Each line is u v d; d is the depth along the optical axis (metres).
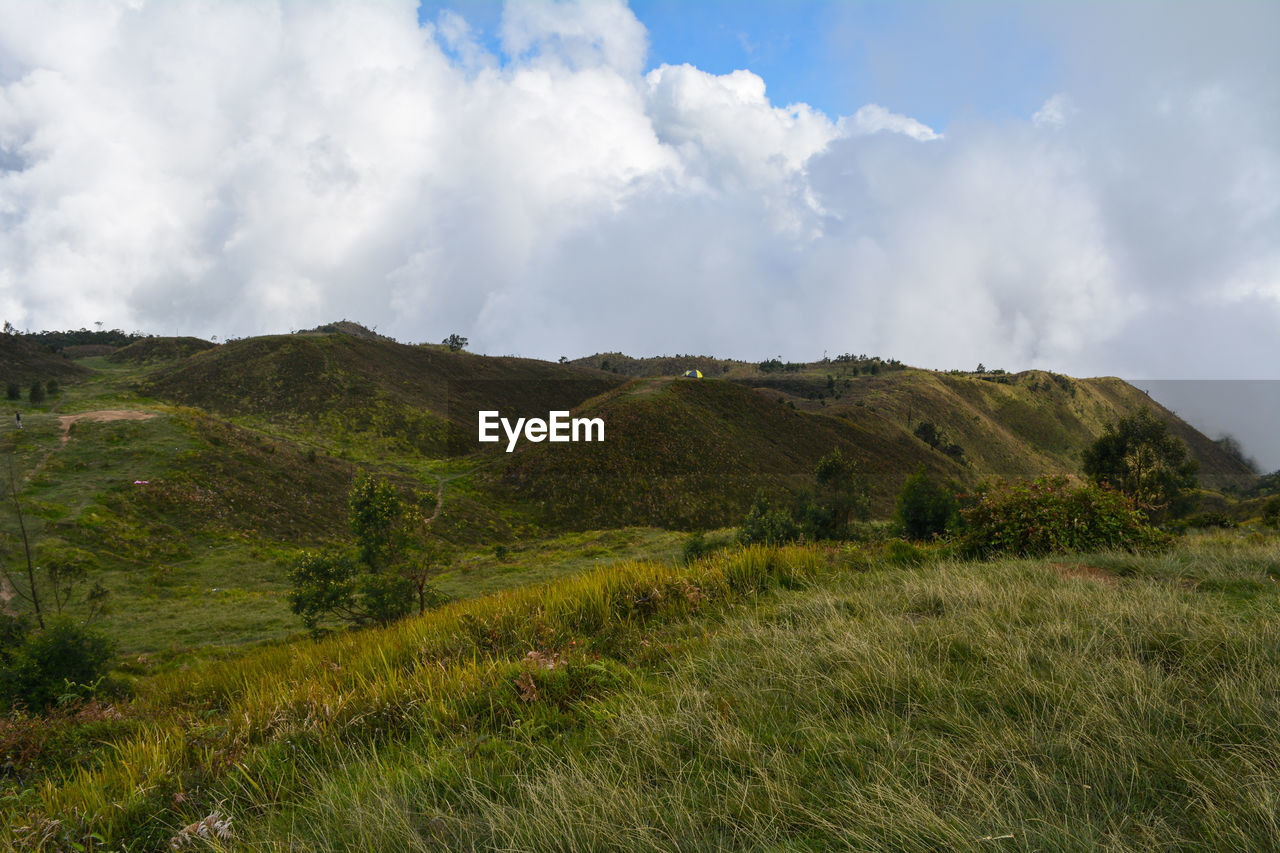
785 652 4.08
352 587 18.88
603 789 2.51
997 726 2.85
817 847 2.13
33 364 103.50
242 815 2.94
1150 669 3.37
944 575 6.11
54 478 45.81
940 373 189.88
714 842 2.21
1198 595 5.07
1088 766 2.44
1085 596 4.90
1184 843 2.02
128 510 42.94
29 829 2.91
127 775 3.48
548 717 3.61
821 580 6.96
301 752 3.45
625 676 4.18
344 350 120.31
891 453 109.56
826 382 174.38
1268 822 2.02
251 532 45.62
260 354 110.75
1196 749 2.53
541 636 5.65
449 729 3.56
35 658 11.02
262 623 25.44
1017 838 2.03
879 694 3.31
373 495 18.95
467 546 52.78
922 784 2.44
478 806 2.59
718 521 73.69
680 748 2.96
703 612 6.01
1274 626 3.88
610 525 69.38
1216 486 52.34
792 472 90.12
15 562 32.34
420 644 5.68
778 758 2.64
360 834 2.41
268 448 63.41
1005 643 3.80
